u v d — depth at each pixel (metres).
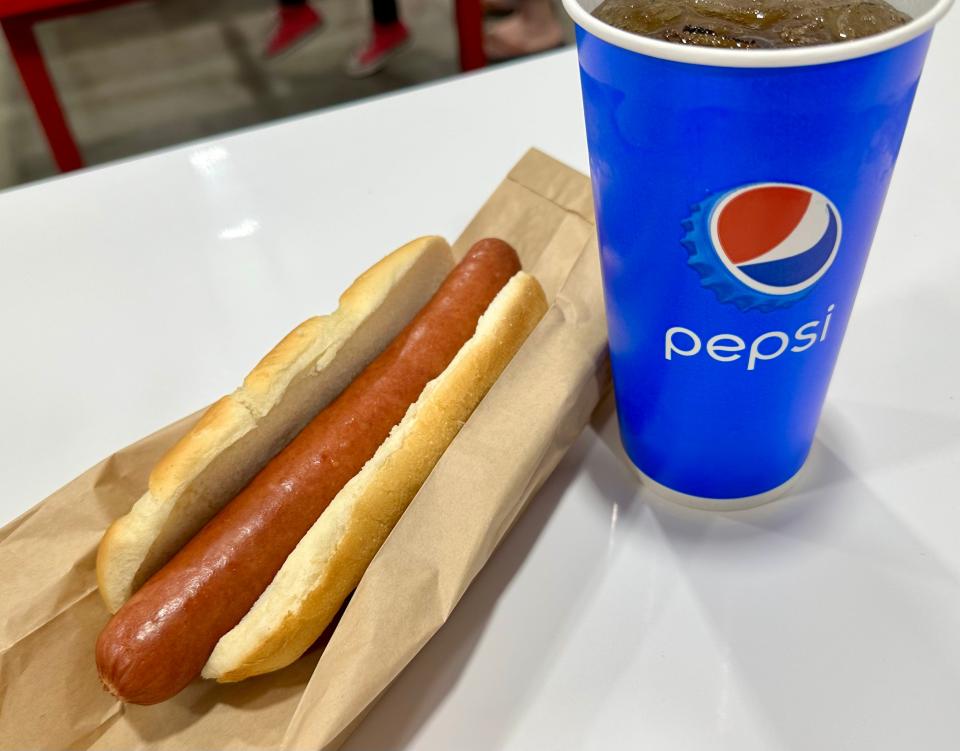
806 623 0.73
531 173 1.19
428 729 0.69
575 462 0.91
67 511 0.85
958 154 1.30
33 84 2.63
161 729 0.76
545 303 1.03
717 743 0.66
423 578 0.72
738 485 0.81
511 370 0.85
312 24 4.18
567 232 1.12
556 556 0.81
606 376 0.92
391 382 0.90
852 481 0.85
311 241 1.32
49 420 1.08
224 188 1.46
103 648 0.72
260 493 0.82
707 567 0.79
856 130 0.54
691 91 0.53
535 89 1.60
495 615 0.77
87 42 4.69
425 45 4.20
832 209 0.58
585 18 0.57
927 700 0.67
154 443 0.91
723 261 0.61
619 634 0.74
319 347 0.93
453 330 0.95
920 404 0.92
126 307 1.25
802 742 0.65
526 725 0.69
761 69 0.50
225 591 0.76
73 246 1.37
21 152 3.79
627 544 0.82
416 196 1.38
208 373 1.12
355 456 0.85
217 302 1.24
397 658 0.68
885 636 0.72
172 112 3.94
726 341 0.66
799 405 0.74
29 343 1.20
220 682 0.78
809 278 0.61
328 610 0.78
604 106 0.60
